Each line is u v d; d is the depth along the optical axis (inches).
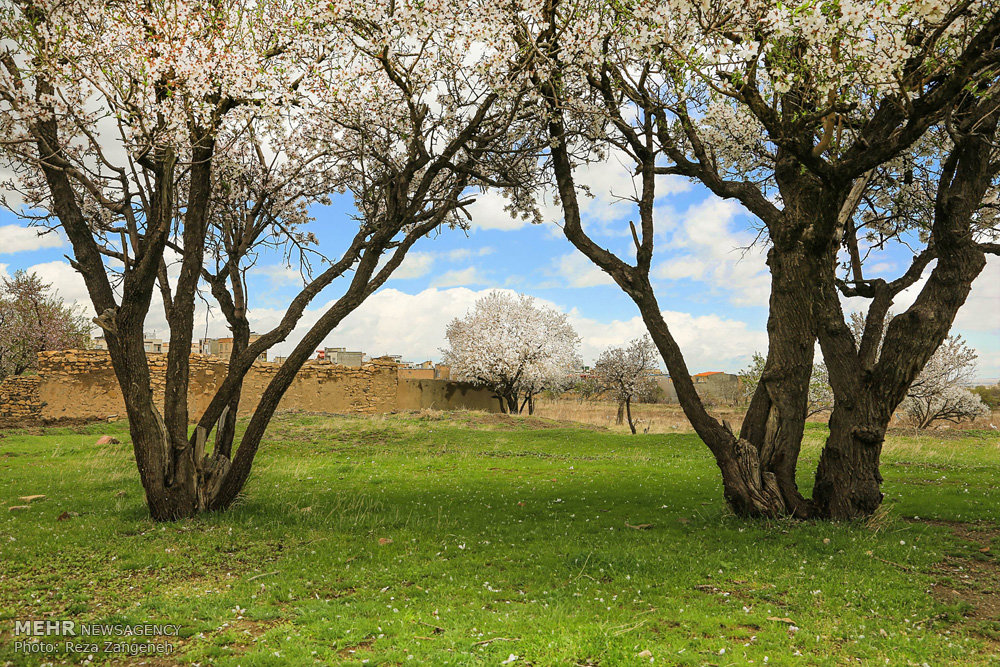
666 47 308.7
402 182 434.6
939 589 273.3
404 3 319.0
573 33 331.3
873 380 384.5
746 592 271.0
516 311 1604.3
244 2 360.2
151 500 407.5
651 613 243.9
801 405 398.3
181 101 334.3
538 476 631.8
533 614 240.5
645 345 1389.0
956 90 279.6
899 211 490.6
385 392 1368.1
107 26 333.7
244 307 506.0
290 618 243.3
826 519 386.9
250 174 505.0
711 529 376.2
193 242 419.8
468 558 326.3
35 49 328.5
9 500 476.7
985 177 365.7
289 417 1075.9
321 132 458.9
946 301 371.9
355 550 343.9
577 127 458.6
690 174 444.5
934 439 935.7
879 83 255.4
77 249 404.8
